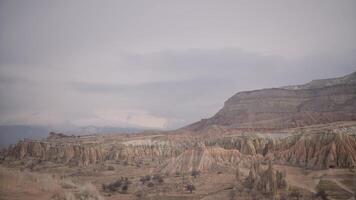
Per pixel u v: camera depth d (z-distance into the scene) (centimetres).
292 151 9519
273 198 6275
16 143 13700
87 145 13488
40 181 5772
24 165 11325
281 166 8625
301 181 7181
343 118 14800
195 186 7962
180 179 8794
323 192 6431
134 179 9194
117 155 12738
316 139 9375
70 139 15662
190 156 10256
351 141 8700
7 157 12838
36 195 5050
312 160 8600
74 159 12294
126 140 15038
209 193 7250
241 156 10294
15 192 4997
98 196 6281
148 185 8269
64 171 10431
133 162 11881
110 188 7944
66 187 6134
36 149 13200
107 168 10894
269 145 11100
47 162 11862
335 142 8681
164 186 8119
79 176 9681
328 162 8181
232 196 6712
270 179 6794
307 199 6225
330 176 7325
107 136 16912
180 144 13825
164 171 10069
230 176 8456
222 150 10506
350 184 6819
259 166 7994
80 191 6078
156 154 13100
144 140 14762
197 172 9350
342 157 8219
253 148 11194
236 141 12119
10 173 5797
